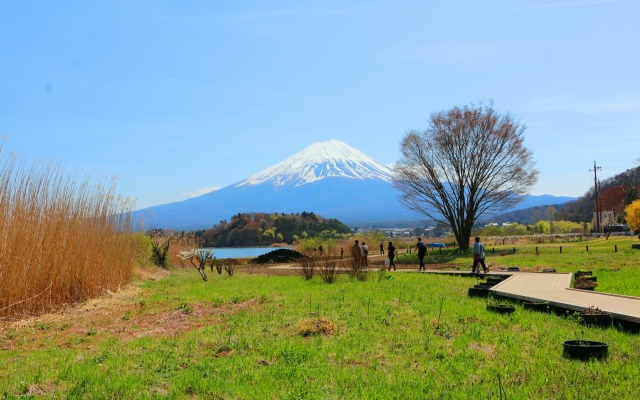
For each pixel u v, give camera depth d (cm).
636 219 5712
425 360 828
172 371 775
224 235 10388
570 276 2123
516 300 1477
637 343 952
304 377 729
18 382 709
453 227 4950
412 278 2269
